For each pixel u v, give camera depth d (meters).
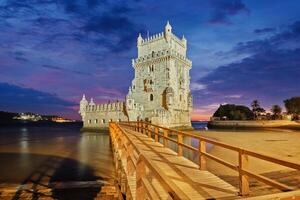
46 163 28.39
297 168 4.68
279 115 114.12
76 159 30.91
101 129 80.81
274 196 2.70
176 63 73.06
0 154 35.94
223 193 7.83
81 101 88.56
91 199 15.61
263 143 32.91
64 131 111.31
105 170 24.09
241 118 113.38
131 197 8.52
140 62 76.00
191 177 9.65
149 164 4.73
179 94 74.38
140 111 72.69
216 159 9.00
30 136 76.44
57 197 15.98
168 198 7.41
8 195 16.16
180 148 13.79
